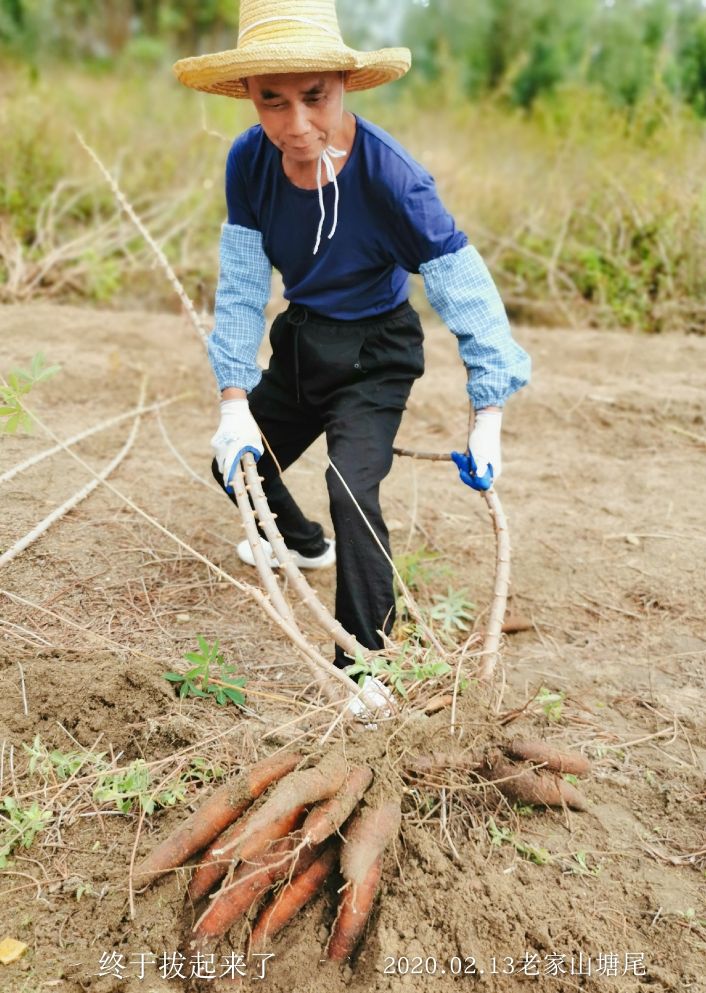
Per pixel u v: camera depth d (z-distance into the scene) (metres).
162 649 3.17
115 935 2.15
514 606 3.58
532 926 2.22
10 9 13.48
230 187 2.80
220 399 2.93
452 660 2.62
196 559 3.74
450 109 10.21
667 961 2.18
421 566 3.74
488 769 2.49
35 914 2.20
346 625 2.72
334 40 2.56
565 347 6.55
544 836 2.50
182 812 2.46
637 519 4.23
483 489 2.70
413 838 2.31
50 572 3.53
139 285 7.66
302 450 3.21
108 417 5.13
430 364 6.26
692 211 7.38
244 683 2.94
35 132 8.45
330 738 2.37
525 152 9.00
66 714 2.77
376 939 2.14
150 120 9.55
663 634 3.44
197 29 16.06
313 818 2.13
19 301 7.03
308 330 2.83
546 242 7.89
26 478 4.21
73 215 8.12
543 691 2.94
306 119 2.44
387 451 2.80
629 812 2.61
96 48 15.44
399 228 2.62
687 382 5.87
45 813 2.44
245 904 2.13
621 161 8.21
